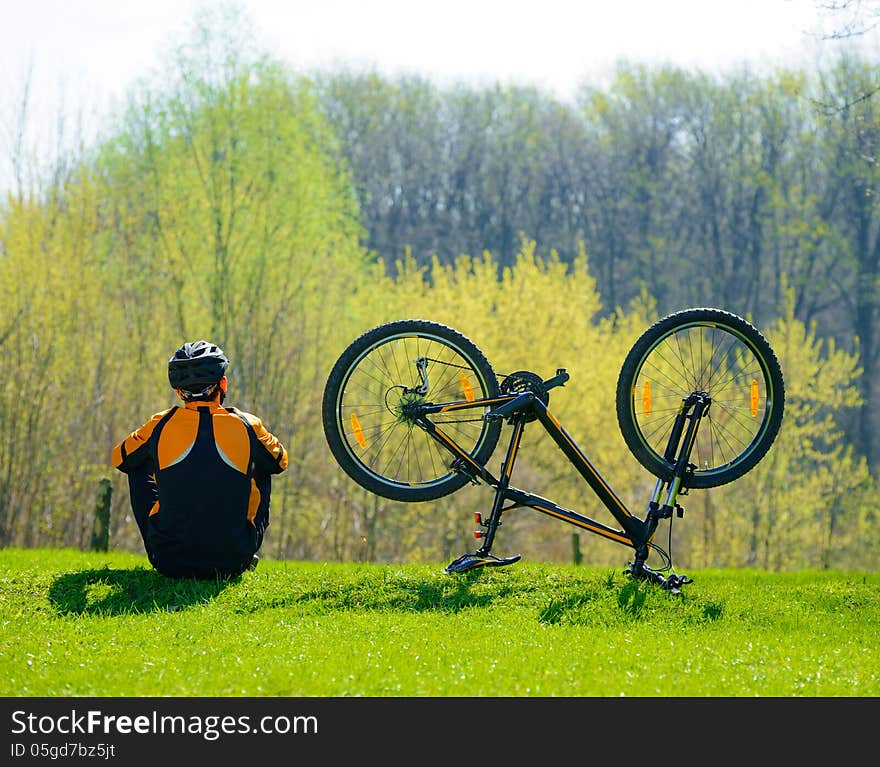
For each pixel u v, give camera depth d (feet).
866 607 58.95
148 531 56.34
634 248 415.44
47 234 184.85
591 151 427.33
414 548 210.38
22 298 179.83
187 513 55.31
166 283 201.36
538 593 56.59
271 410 196.34
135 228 204.85
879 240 372.99
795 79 296.92
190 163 202.59
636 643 47.34
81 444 188.14
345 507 204.13
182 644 46.19
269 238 201.67
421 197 422.41
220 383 56.75
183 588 55.93
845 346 392.88
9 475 177.06
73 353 184.44
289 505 202.08
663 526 231.71
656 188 402.31
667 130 404.57
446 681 39.93
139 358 195.93
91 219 187.42
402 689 38.99
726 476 61.62
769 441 61.98
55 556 76.38
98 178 189.88
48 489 185.06
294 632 48.47
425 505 197.67
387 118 412.36
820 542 245.86
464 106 426.51
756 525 230.27
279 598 55.01
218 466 55.52
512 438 60.54
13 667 42.29
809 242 372.58
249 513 57.57
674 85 400.47
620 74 409.08
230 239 202.80
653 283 408.87
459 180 426.51
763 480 230.68
